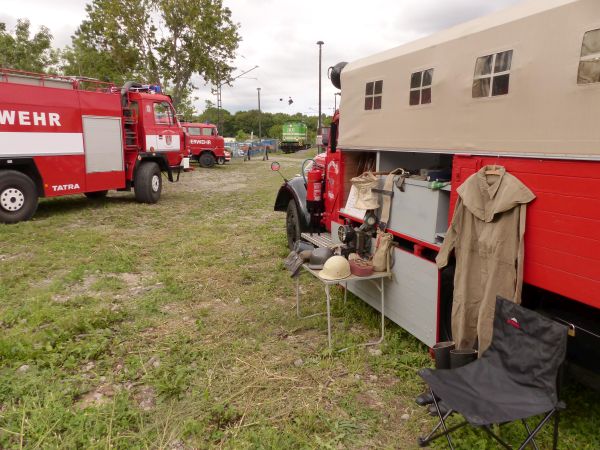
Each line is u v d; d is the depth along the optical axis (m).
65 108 9.19
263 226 8.72
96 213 9.95
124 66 26.17
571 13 2.30
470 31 2.97
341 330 4.14
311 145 51.81
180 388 3.15
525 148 2.56
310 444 2.62
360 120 4.36
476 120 2.91
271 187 15.75
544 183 2.46
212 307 4.72
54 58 29.45
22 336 3.81
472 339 2.95
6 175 8.33
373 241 4.11
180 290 5.14
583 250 2.27
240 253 6.79
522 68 2.57
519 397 2.25
